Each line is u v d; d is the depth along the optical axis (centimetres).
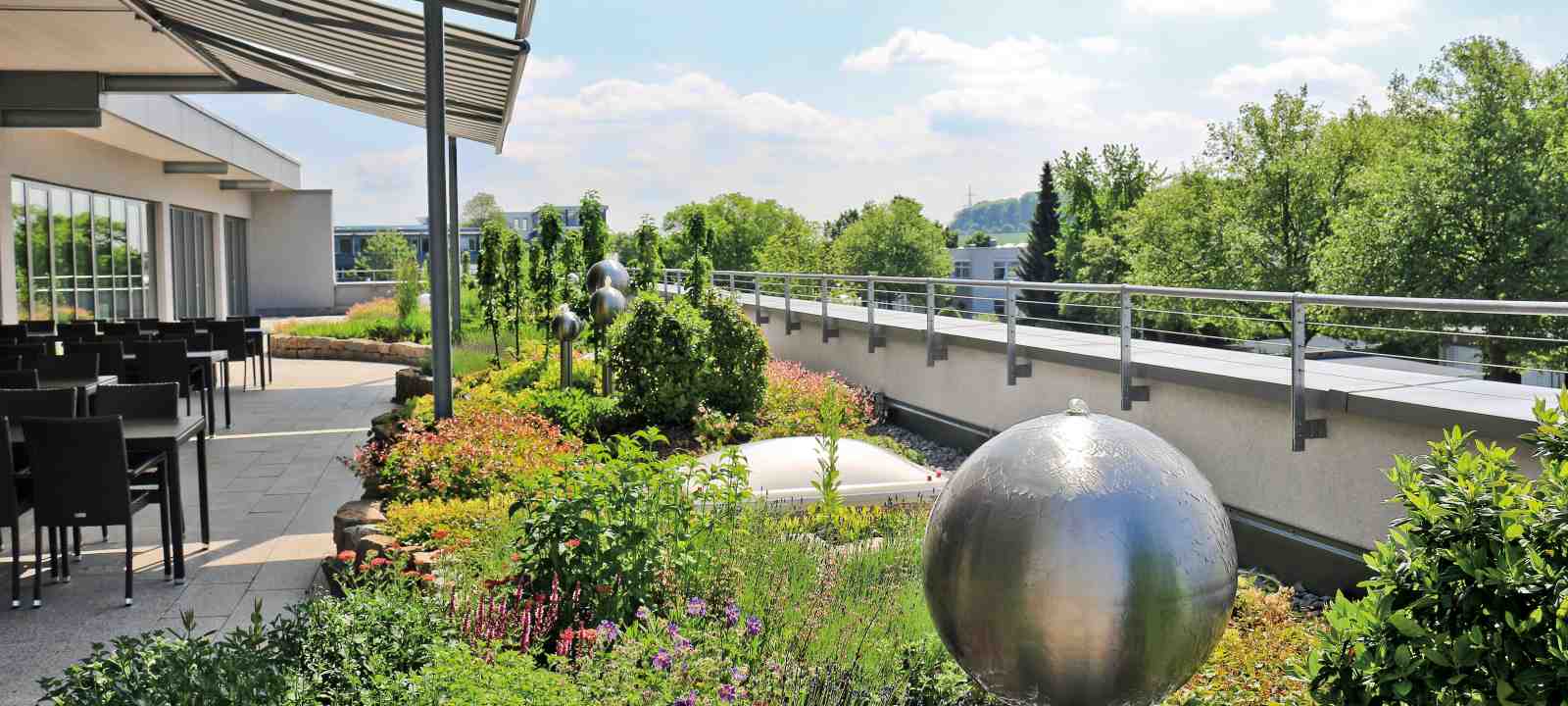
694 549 400
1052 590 221
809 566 426
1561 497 224
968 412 902
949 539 239
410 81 1086
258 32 973
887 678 344
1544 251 2461
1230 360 667
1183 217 3878
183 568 549
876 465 642
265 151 2600
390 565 415
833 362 1209
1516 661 215
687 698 279
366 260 5219
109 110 1381
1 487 493
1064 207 5722
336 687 282
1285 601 428
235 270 3162
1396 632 231
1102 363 694
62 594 518
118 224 2031
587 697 279
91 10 926
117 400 585
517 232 1466
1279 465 555
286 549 606
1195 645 228
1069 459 231
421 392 1222
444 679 268
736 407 882
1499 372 2147
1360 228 2792
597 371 1032
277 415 1162
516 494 511
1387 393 491
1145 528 221
